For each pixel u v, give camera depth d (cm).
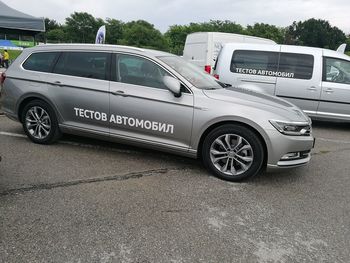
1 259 275
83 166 479
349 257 299
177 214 357
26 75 555
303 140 439
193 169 488
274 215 367
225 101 448
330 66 808
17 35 3497
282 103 480
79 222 333
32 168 463
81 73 521
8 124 691
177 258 286
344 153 617
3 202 365
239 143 441
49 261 275
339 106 802
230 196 407
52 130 548
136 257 285
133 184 427
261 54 846
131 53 497
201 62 1287
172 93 462
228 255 294
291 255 298
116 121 497
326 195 425
